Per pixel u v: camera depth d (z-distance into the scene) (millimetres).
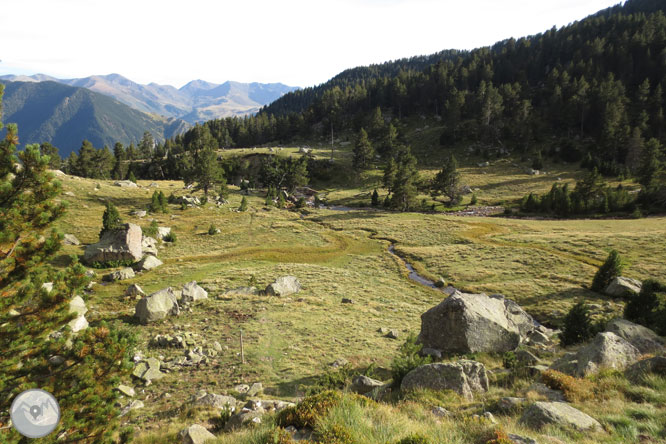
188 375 23484
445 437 8352
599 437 8758
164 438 13703
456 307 23656
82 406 9906
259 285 46969
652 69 155250
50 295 10117
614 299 40094
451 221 89062
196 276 51188
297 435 9414
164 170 165250
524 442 8039
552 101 155125
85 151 145250
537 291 44812
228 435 11281
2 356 9359
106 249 54438
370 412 10234
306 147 187625
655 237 59688
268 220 93500
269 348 27562
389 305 41625
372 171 154000
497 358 21859
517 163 140250
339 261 63688
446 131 166250
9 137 9633
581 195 97000
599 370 14016
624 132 124562
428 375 14703
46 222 10125
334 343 28875
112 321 33281
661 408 10297
